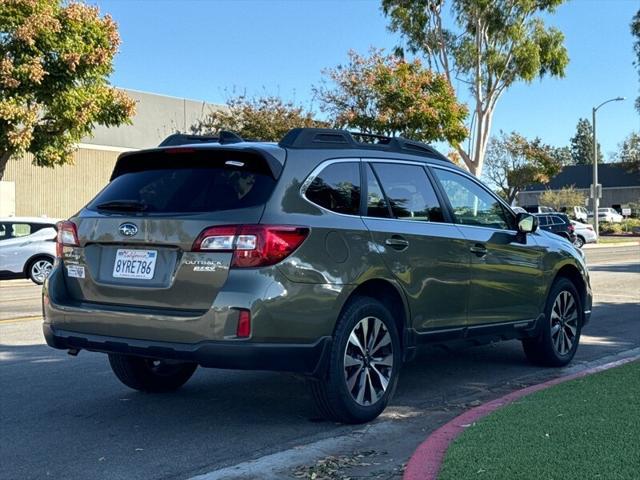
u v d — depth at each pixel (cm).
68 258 585
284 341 513
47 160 2112
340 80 3238
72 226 586
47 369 786
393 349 593
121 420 600
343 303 548
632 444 468
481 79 3638
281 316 509
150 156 581
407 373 779
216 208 527
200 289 511
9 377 748
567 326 808
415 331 614
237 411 625
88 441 546
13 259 1822
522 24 3581
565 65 3678
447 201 670
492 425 519
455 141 3259
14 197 3147
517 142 5762
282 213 523
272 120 3431
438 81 3216
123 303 545
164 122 3962
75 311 559
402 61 3241
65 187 3350
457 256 652
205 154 556
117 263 552
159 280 529
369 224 581
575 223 3866
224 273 505
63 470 485
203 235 512
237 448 528
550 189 8019
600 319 1152
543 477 413
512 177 5781
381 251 580
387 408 635
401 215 618
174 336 514
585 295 830
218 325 500
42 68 1944
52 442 544
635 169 7750
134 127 3812
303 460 502
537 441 479
